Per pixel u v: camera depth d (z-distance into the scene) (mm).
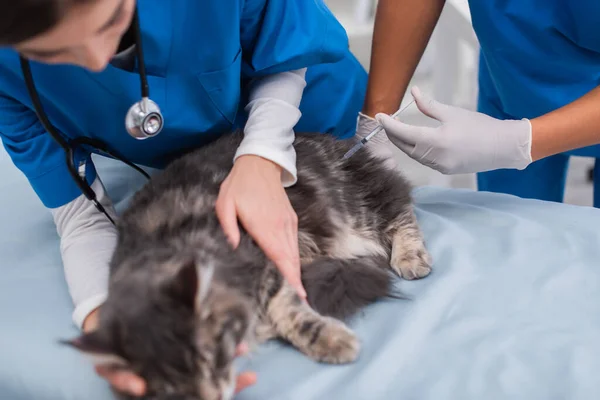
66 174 1762
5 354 1561
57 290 1770
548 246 1735
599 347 1346
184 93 1708
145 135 1526
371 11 4133
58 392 1469
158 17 1532
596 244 1715
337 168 2029
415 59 2252
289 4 1739
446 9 3076
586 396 1232
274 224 1553
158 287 1252
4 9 949
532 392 1259
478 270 1672
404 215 1966
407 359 1378
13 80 1604
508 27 2068
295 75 1863
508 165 1919
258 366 1440
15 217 2191
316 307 1587
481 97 2537
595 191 2578
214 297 1326
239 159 1657
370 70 2299
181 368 1163
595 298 1517
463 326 1455
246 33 1746
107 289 1528
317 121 2227
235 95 1786
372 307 1602
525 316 1476
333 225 1881
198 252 1493
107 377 1169
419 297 1598
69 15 1016
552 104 2174
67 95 1626
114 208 2031
